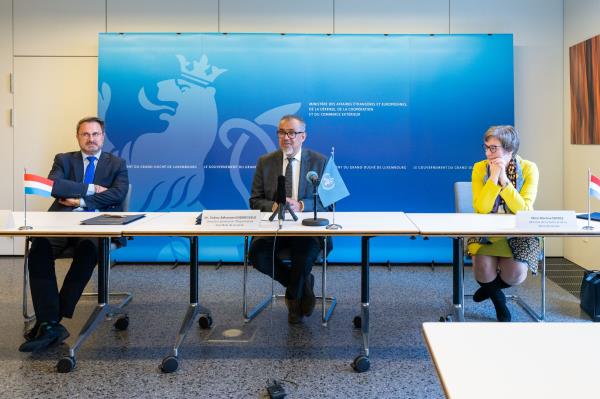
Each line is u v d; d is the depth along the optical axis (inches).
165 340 113.6
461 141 188.2
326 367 98.8
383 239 191.6
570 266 184.9
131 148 189.3
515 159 120.3
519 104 193.9
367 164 189.5
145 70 188.2
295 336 115.7
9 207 198.1
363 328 102.7
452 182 189.0
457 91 187.9
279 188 103.1
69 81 195.9
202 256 192.7
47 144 197.0
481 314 130.6
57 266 184.4
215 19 193.5
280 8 192.9
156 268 186.2
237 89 188.9
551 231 93.8
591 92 170.6
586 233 93.4
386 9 192.4
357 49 188.1
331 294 150.6
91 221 104.8
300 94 188.9
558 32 192.5
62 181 122.4
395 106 188.4
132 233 94.9
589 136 172.4
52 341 102.7
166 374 95.8
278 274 120.8
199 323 121.8
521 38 192.7
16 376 94.6
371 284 162.7
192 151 189.9
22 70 195.9
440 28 192.4
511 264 115.1
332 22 193.0
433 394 87.4
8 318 127.3
